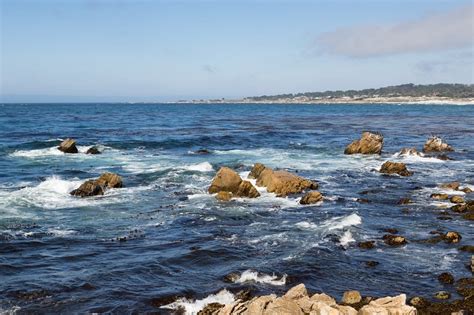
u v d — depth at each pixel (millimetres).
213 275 15180
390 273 15445
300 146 49969
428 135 64375
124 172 32875
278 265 15953
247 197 25719
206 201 24812
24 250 17234
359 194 27141
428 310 12688
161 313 12664
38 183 28766
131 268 15625
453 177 32844
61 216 21719
